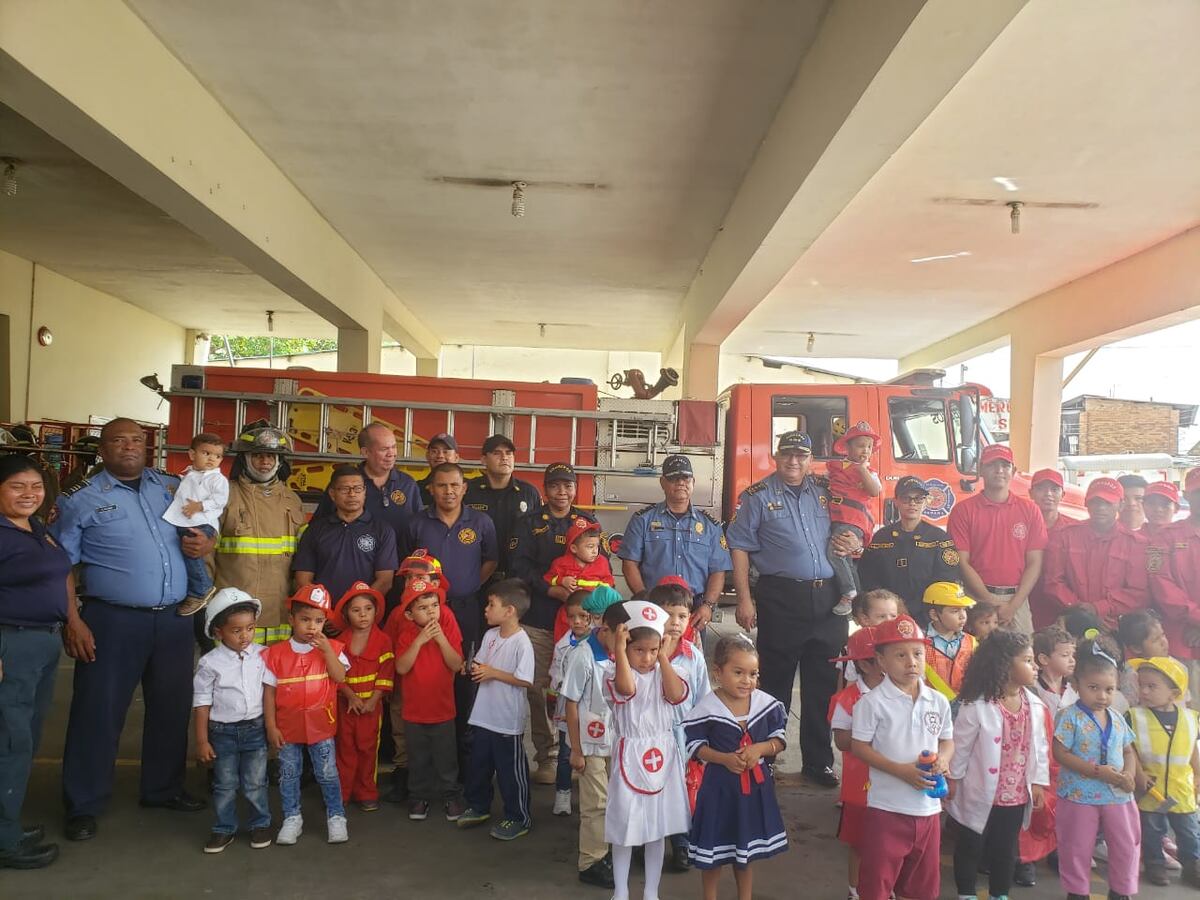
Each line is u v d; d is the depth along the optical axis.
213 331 18.22
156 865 3.71
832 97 5.45
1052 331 11.96
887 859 3.13
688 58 6.16
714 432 7.09
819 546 4.85
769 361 20.75
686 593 3.70
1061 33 5.45
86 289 14.08
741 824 3.21
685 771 3.38
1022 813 3.43
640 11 5.57
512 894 3.53
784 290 12.46
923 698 3.22
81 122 5.20
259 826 3.91
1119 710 3.89
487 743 4.08
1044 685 4.01
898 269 11.09
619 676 3.26
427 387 7.00
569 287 13.27
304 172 8.48
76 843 3.90
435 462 5.35
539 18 5.69
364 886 3.57
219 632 3.89
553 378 20.25
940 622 4.17
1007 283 11.65
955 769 3.44
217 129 6.97
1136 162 7.45
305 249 9.28
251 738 3.90
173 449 6.91
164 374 16.94
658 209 9.42
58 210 10.02
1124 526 5.08
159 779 4.27
